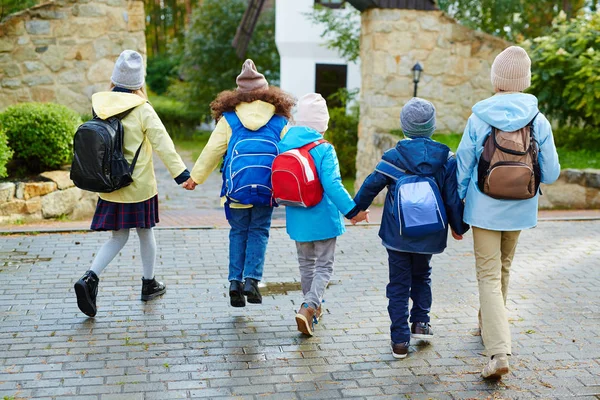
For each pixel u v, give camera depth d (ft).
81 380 11.16
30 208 24.73
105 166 12.80
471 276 17.65
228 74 77.25
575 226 23.65
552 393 10.98
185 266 18.03
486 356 12.47
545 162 11.24
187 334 13.30
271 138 13.14
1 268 17.38
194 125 87.35
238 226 13.64
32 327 13.44
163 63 122.01
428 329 12.82
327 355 12.41
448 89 37.63
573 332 13.73
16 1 43.42
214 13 76.84
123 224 13.66
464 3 52.49
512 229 11.30
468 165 11.37
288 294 16.01
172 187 43.29
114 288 16.03
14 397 10.48
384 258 19.36
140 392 10.78
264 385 11.13
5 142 24.32
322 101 12.94
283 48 62.44
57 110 27.40
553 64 32.37
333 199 12.31
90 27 31.35
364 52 38.45
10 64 30.96
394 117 37.29
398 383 11.29
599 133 33.27
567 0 52.54
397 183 11.64
